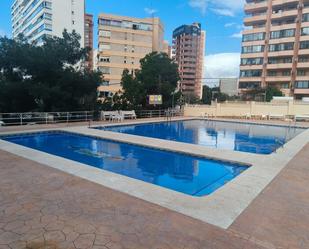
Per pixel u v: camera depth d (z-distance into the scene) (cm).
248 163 754
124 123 1789
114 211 394
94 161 880
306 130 1686
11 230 330
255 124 2117
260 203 445
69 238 314
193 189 649
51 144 1146
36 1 6094
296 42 4184
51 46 1942
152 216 381
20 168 627
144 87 2672
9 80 1898
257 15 4591
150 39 5431
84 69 2109
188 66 9650
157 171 789
